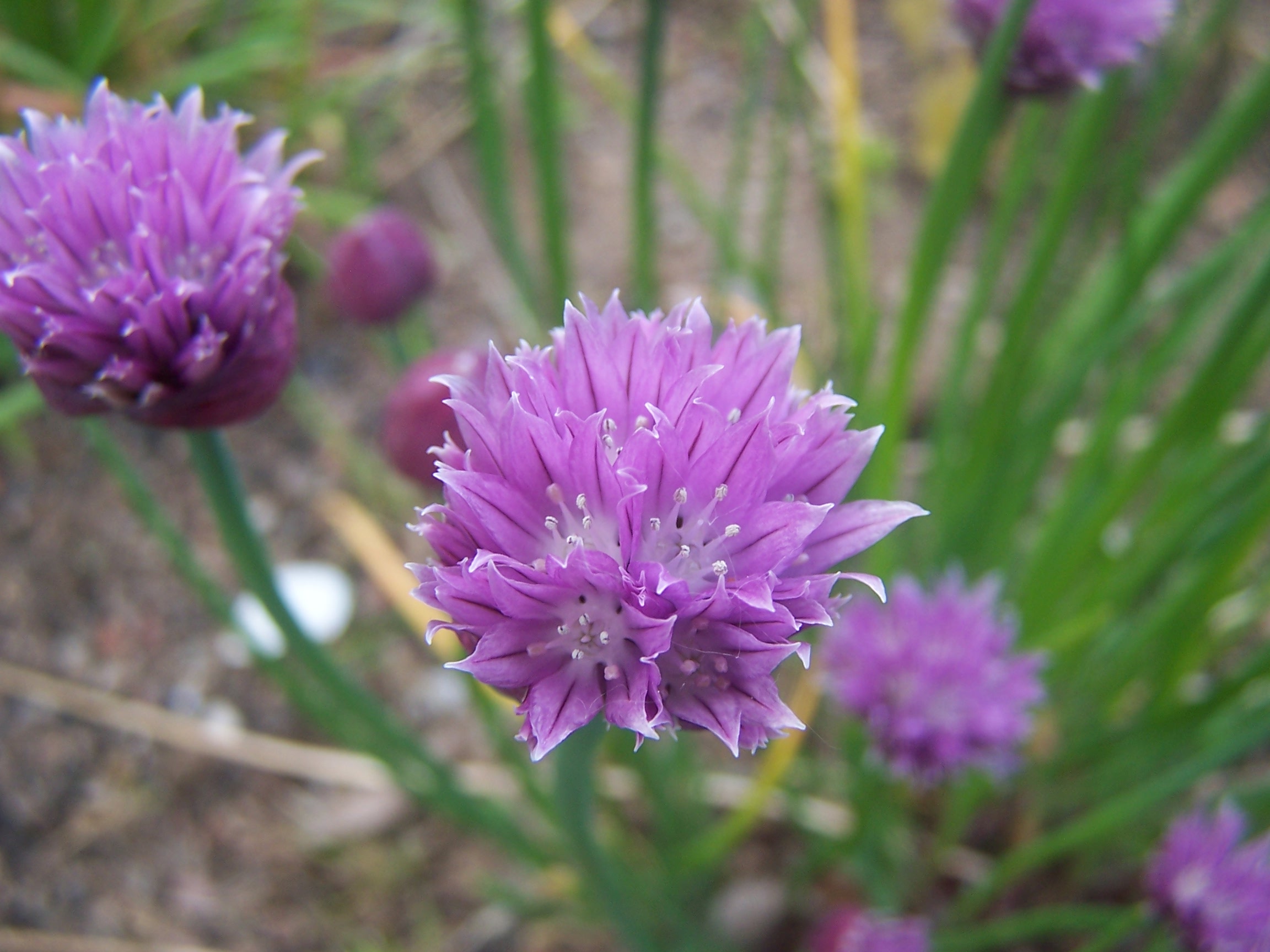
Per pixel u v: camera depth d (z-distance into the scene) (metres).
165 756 0.17
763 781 0.14
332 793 0.18
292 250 0.21
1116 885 0.17
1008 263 0.24
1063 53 0.12
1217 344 0.13
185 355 0.09
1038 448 0.16
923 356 0.22
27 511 0.19
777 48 0.27
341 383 0.22
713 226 0.19
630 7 0.28
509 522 0.07
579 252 0.24
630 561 0.07
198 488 0.20
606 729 0.09
